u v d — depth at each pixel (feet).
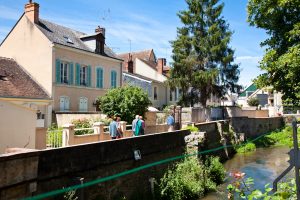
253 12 47.91
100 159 28.48
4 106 32.96
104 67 95.30
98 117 67.97
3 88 64.34
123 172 31.83
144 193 35.35
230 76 107.04
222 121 82.38
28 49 80.84
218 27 107.65
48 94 77.05
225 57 104.27
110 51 101.35
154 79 135.03
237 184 19.74
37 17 81.82
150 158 37.58
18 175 20.35
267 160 71.77
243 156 77.97
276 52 46.60
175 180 38.19
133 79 122.42
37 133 38.45
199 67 106.52
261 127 110.01
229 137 83.97
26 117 35.37
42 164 22.36
